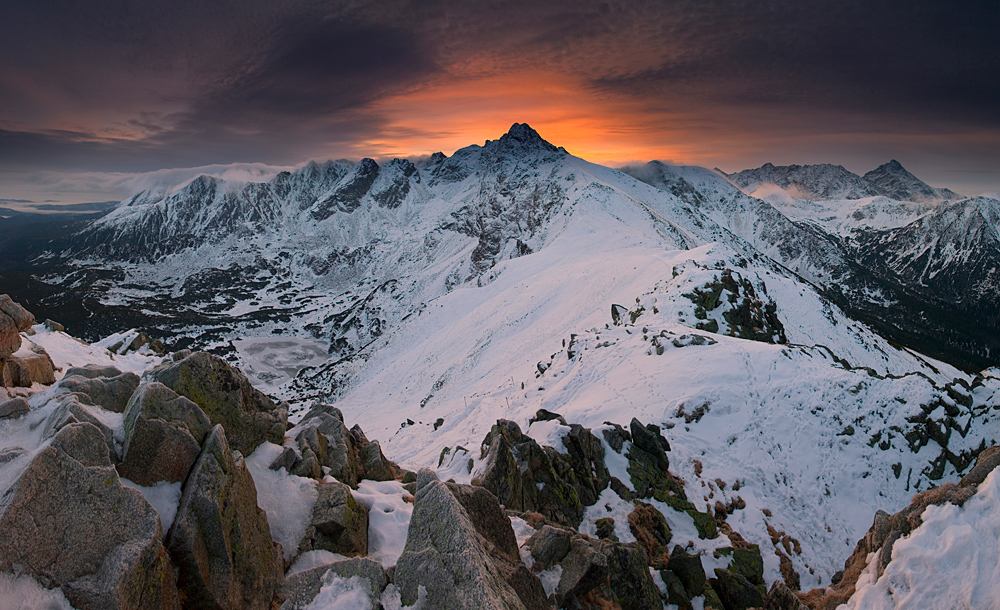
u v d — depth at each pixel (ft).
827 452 79.92
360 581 28.25
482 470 54.03
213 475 27.43
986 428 79.00
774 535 63.93
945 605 31.48
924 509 37.47
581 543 36.81
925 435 80.84
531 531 42.45
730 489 70.33
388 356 351.05
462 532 27.81
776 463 77.46
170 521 26.18
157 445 27.61
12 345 39.96
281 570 29.94
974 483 36.70
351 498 37.50
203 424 30.81
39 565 20.68
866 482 76.02
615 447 68.64
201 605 24.84
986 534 32.71
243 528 27.71
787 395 89.45
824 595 44.83
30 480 21.68
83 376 38.73
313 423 51.80
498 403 136.87
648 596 40.47
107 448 25.62
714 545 56.85
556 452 61.46
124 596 21.18
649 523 56.59
